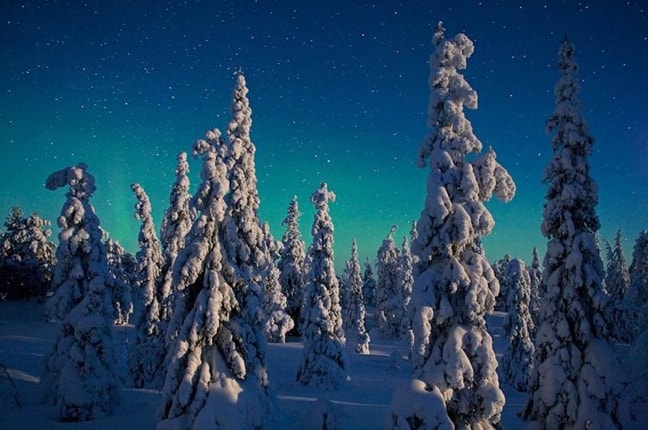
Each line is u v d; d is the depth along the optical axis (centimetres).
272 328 5122
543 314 1764
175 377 1472
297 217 6109
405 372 3797
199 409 1429
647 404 2042
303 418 1958
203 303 1504
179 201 2858
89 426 1838
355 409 2372
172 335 1557
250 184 2108
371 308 9969
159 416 1477
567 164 1747
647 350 2169
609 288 6169
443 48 1412
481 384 1284
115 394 2100
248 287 1631
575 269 1689
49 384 2034
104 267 2142
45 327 5125
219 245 1581
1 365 2173
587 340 1666
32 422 1834
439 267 1374
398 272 6625
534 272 7581
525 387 3462
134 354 2747
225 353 1531
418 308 1317
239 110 2088
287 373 3531
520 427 2134
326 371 3048
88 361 1991
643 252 3353
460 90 1398
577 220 1758
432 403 1232
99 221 2181
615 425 1599
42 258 6650
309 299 3259
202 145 1605
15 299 6259
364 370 3847
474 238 1370
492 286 1344
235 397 1449
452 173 1370
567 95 1789
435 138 1433
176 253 2864
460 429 1283
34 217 6644
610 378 1609
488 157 1391
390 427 1265
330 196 3369
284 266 6022
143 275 2911
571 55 1816
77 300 2088
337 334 3250
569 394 1625
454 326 1332
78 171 2098
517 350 3569
